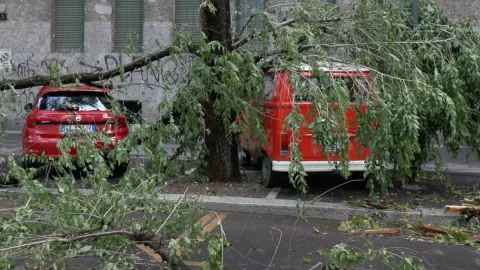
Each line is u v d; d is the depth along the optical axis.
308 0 8.52
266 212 8.40
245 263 5.95
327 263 4.31
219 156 9.83
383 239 6.98
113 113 7.45
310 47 8.02
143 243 4.22
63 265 4.00
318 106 6.75
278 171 8.91
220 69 7.43
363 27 8.31
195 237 4.33
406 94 7.38
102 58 19.14
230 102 7.55
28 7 19.58
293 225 7.77
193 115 7.84
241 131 7.99
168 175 6.99
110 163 5.77
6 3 19.62
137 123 6.88
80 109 10.28
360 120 7.52
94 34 19.16
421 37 9.01
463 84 8.53
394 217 7.95
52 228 4.27
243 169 11.91
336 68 7.65
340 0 11.07
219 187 9.48
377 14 8.17
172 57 7.48
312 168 8.79
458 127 8.46
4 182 5.90
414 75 7.70
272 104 8.79
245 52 7.96
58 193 5.16
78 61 19.19
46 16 19.55
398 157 7.61
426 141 9.24
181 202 4.80
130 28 19.20
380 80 7.76
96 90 10.70
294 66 7.41
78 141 5.59
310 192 9.43
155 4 18.81
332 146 6.95
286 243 6.79
